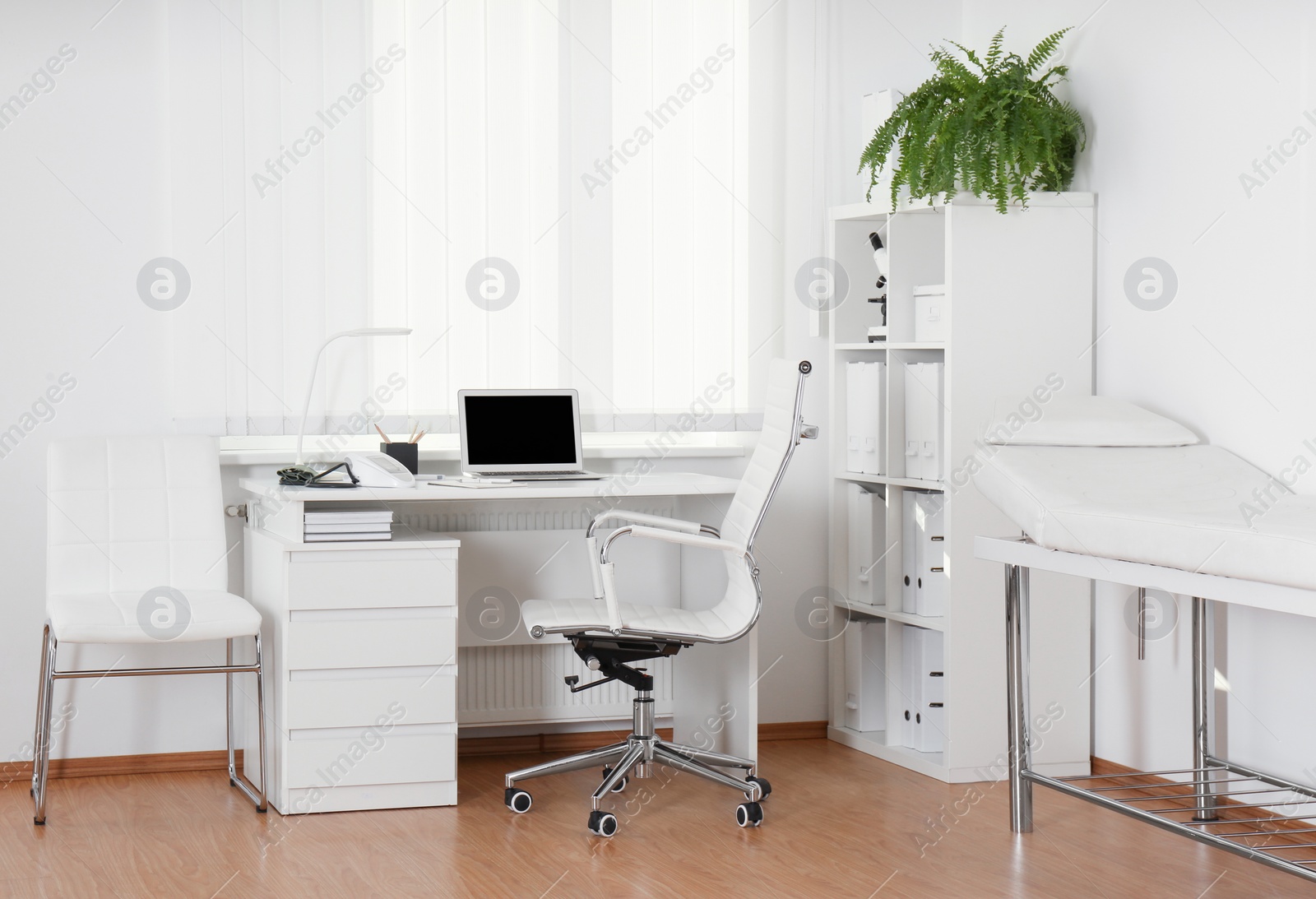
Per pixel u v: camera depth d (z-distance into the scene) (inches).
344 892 102.5
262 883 104.7
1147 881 106.5
